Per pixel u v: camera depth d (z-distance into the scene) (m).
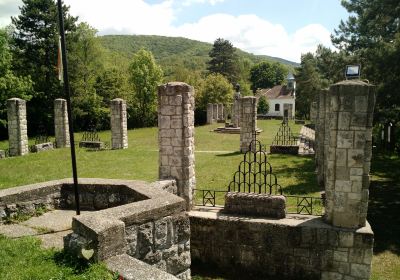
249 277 7.62
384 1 13.55
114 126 22.58
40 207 7.61
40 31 34.44
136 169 15.65
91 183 7.83
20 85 29.56
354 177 7.05
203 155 19.67
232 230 7.85
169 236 5.92
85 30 43.44
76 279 4.26
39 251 5.27
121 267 4.44
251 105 19.92
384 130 22.30
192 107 8.71
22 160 18.00
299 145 20.73
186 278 6.26
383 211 11.09
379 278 7.41
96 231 4.60
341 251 7.14
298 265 7.44
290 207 9.86
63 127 23.58
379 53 13.23
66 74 6.11
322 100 12.43
